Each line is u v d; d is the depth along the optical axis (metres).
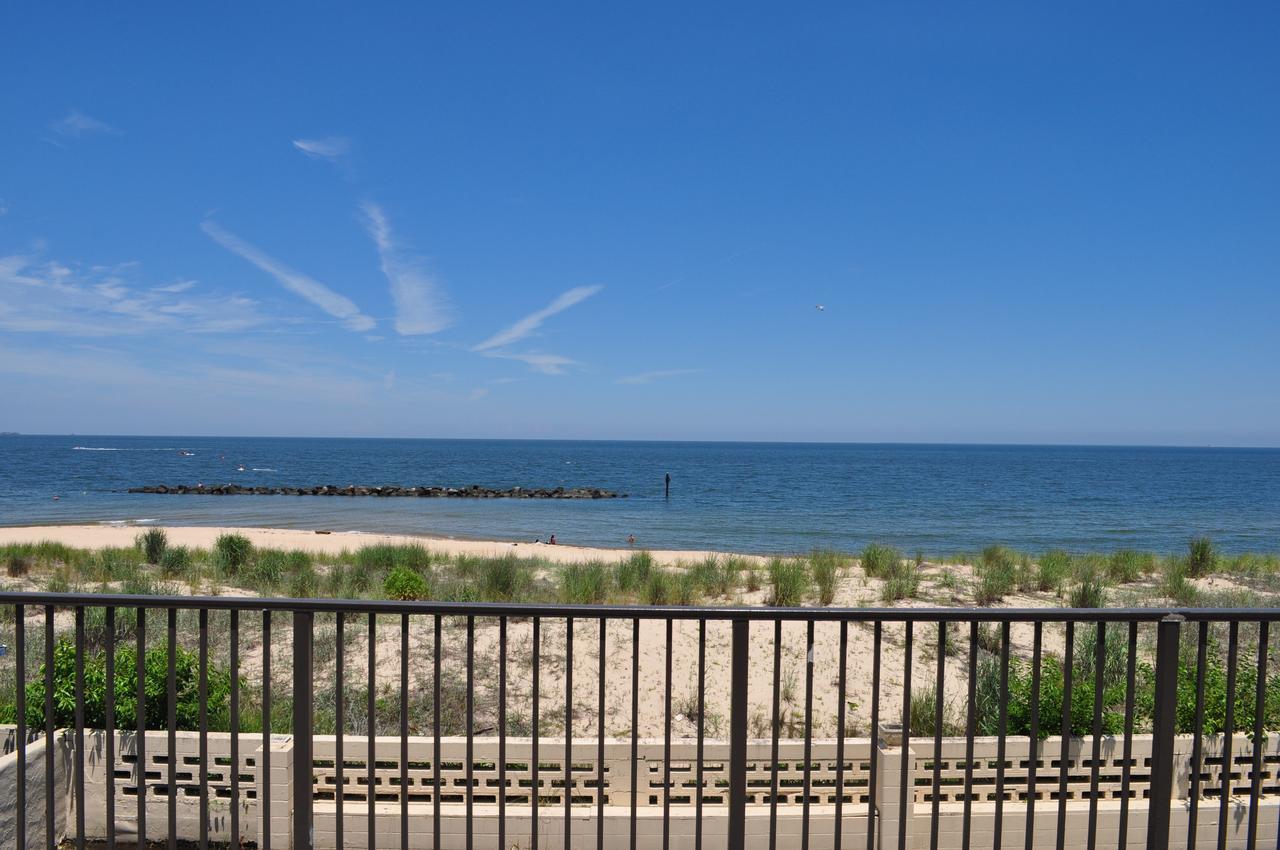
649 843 4.11
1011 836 4.22
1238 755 4.51
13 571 15.40
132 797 4.12
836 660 7.80
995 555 18.23
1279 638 8.49
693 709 6.60
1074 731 4.79
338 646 2.60
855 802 4.44
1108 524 35.22
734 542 29.05
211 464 97.25
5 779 3.36
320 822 4.04
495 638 8.39
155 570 15.16
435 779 2.65
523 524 35.81
